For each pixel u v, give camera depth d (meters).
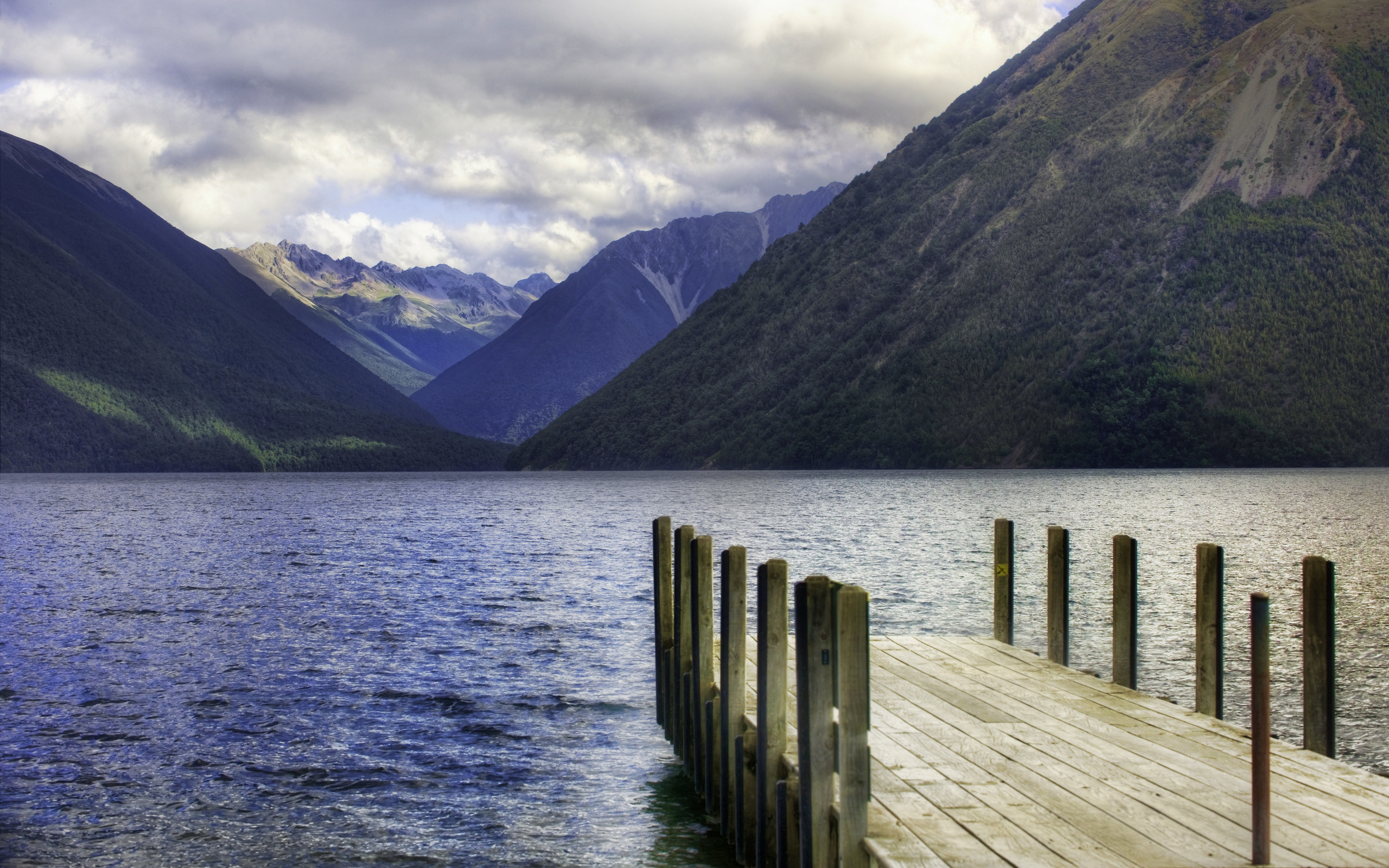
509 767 15.81
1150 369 156.25
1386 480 109.62
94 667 23.42
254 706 19.73
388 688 21.08
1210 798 8.22
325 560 47.06
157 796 14.88
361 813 14.10
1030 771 8.95
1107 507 74.69
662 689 16.41
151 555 50.28
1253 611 7.16
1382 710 17.47
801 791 8.08
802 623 8.02
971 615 28.72
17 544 57.03
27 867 12.52
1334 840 7.23
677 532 14.79
